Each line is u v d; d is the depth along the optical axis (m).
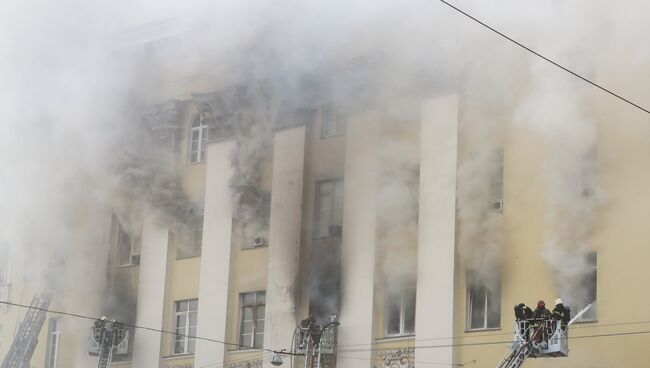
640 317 35.69
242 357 46.44
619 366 35.81
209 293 48.00
